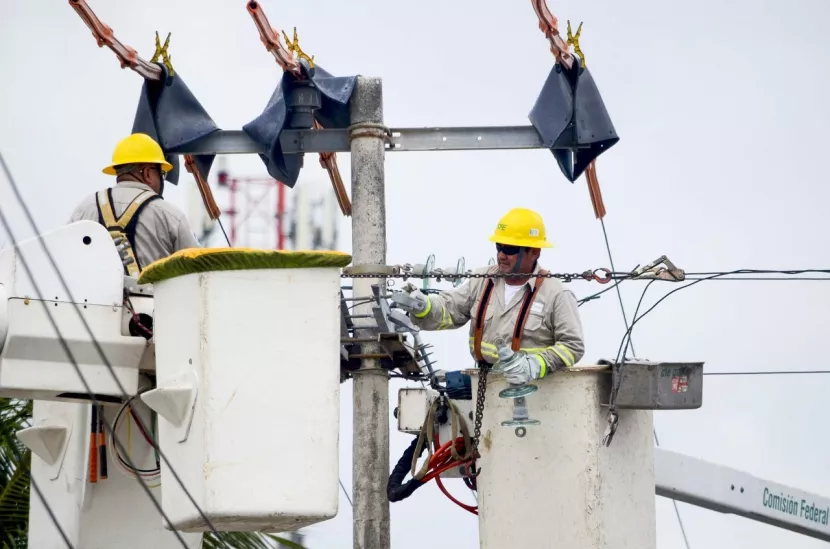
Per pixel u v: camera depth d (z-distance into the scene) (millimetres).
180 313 25234
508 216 29516
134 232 29453
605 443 29047
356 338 32594
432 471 30969
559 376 29250
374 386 33094
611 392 28906
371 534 32625
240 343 24703
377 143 34188
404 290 29406
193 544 29766
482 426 30094
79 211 29922
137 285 27844
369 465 32969
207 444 24500
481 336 29484
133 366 27234
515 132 34781
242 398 24625
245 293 24797
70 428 29531
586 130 34406
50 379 26672
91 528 28953
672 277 29484
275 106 34500
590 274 29328
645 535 29953
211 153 34906
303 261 24938
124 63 34406
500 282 29516
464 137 34812
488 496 29844
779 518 40094
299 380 24828
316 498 24703
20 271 26750
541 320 29047
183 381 24984
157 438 28844
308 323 24969
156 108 35312
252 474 24562
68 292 24141
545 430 29281
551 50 34062
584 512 28844
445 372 32844
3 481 39750
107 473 28828
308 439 24766
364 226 33844
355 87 34281
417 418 34750
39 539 30250
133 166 30516
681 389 29156
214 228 34125
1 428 39812
